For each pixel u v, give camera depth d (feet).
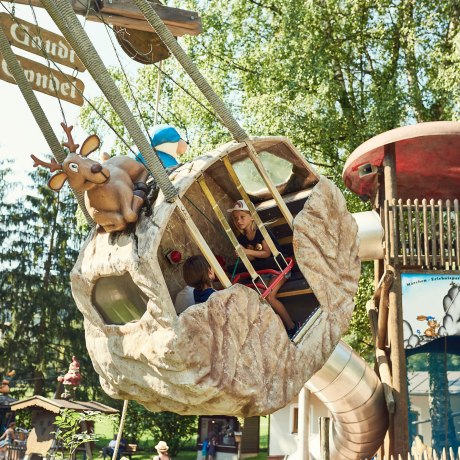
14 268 107.86
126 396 15.87
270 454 65.10
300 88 60.70
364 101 64.08
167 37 16.62
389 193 37.88
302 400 41.09
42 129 17.44
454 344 36.50
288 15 61.05
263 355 15.64
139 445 97.66
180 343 14.02
